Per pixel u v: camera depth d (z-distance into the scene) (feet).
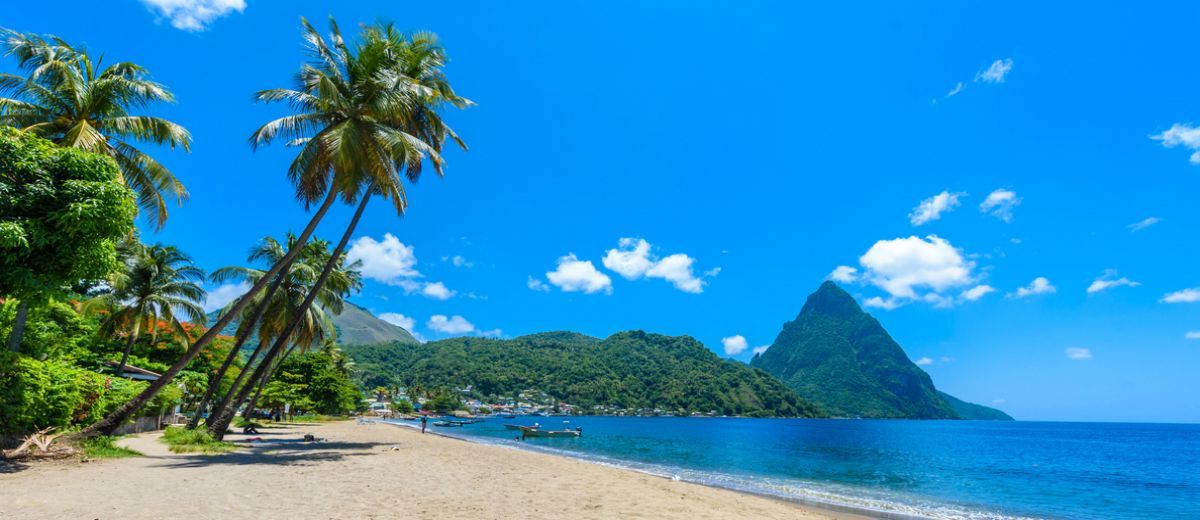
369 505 36.91
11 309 75.31
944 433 416.05
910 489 86.89
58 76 60.64
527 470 66.33
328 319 103.86
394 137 62.28
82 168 43.55
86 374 64.13
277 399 188.44
